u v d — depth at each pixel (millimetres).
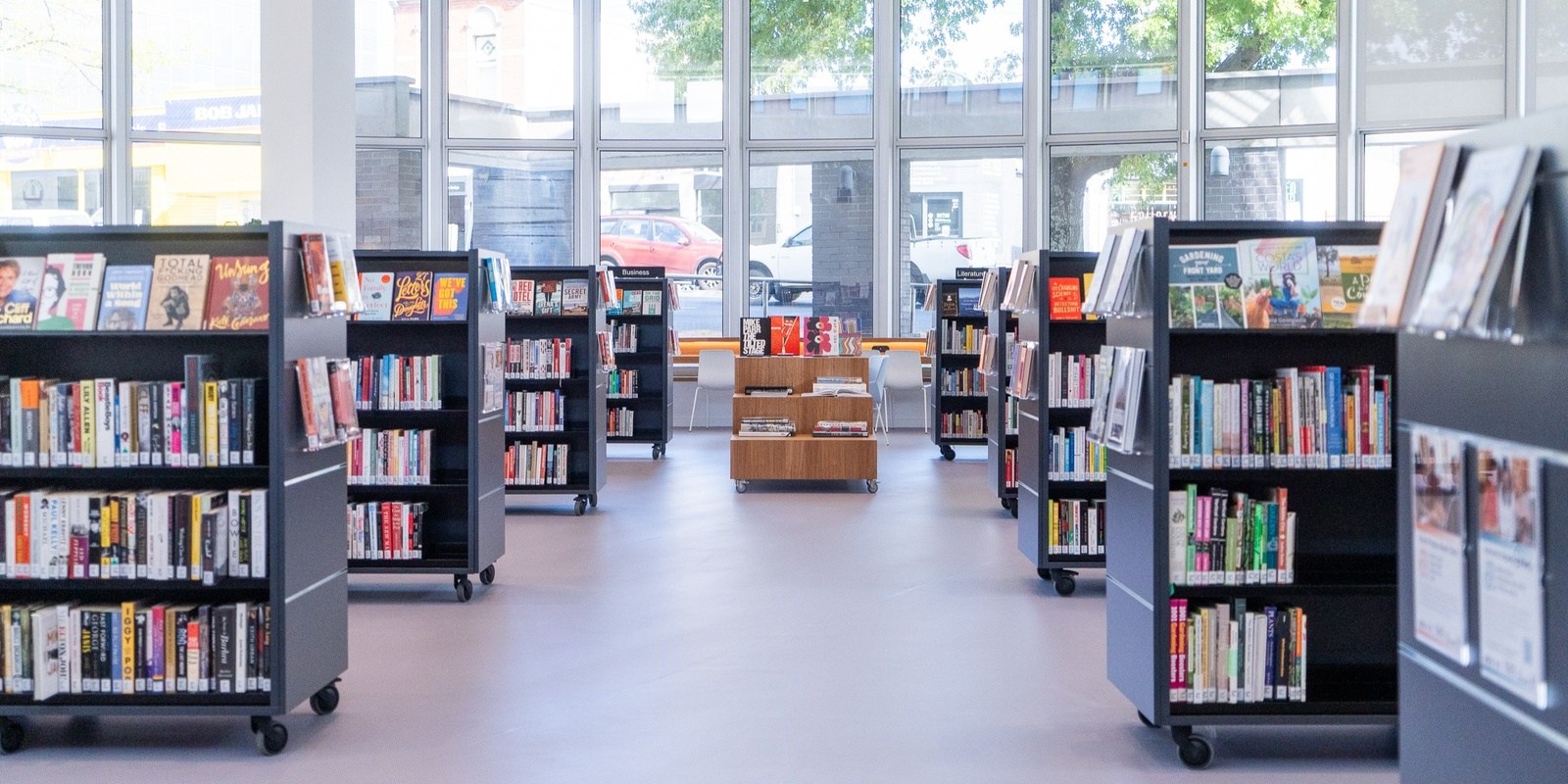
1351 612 4301
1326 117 13172
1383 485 4293
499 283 6617
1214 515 3891
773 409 10352
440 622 5711
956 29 14211
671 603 6113
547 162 14469
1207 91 13562
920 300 14664
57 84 12109
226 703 3928
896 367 13367
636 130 14500
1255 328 3867
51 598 4258
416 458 6316
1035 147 14023
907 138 14406
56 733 4172
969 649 5223
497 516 6652
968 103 14281
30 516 4023
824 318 10656
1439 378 2201
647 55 14430
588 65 14328
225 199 12688
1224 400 3924
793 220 14633
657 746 3967
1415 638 2291
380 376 6387
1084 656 5113
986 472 11305
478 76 14250
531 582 6641
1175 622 3861
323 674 4285
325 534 4328
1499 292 1961
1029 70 13984
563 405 9242
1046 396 6410
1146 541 3961
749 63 14445
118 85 12250
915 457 12492
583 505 9008
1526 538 1910
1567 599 1813
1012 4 14070
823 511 9125
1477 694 2070
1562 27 11664
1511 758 1968
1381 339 4242
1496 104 12219
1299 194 13375
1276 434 3939
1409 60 12586
